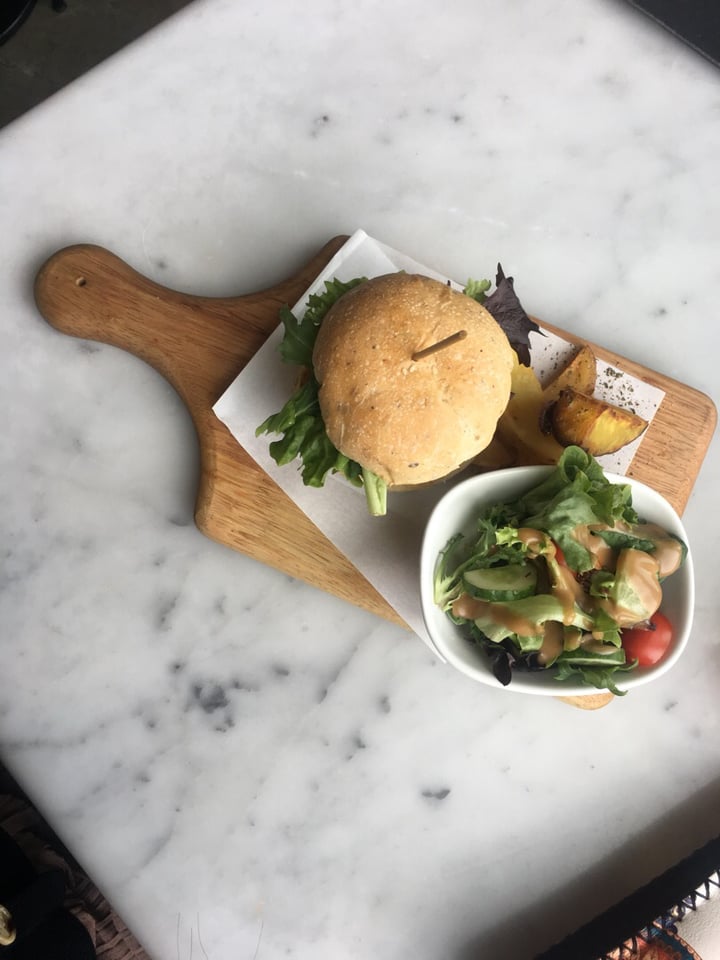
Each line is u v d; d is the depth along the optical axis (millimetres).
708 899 500
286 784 553
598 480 464
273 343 531
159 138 573
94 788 551
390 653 559
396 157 581
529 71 586
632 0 570
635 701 561
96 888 546
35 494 564
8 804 559
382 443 451
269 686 558
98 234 569
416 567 527
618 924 518
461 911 551
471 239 579
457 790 556
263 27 578
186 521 562
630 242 582
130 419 566
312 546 538
